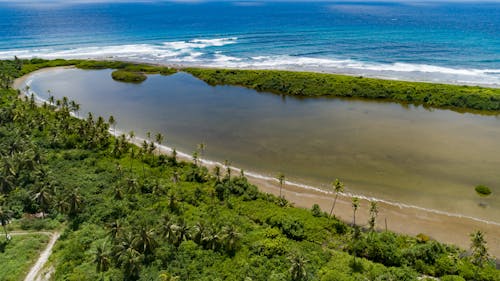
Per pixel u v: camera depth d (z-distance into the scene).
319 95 130.38
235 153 85.25
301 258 44.53
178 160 80.69
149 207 59.56
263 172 76.31
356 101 124.94
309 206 64.31
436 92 123.25
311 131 97.94
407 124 102.88
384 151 85.38
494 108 112.56
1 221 52.41
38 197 58.19
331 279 43.91
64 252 49.12
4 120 91.38
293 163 80.06
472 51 187.38
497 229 58.03
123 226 51.84
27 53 192.88
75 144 83.12
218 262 47.66
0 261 48.25
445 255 49.38
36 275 46.28
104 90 136.62
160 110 115.69
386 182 71.94
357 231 53.06
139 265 45.09
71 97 127.50
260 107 118.94
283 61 178.50
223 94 133.50
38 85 140.25
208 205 61.62
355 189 69.69
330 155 83.56
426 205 64.50
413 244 52.59
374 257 50.28
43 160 73.06
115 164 73.94
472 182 71.81
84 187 64.25
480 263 47.47
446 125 102.12
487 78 144.25
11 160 66.06
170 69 164.12
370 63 170.88
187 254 48.50
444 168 77.19
